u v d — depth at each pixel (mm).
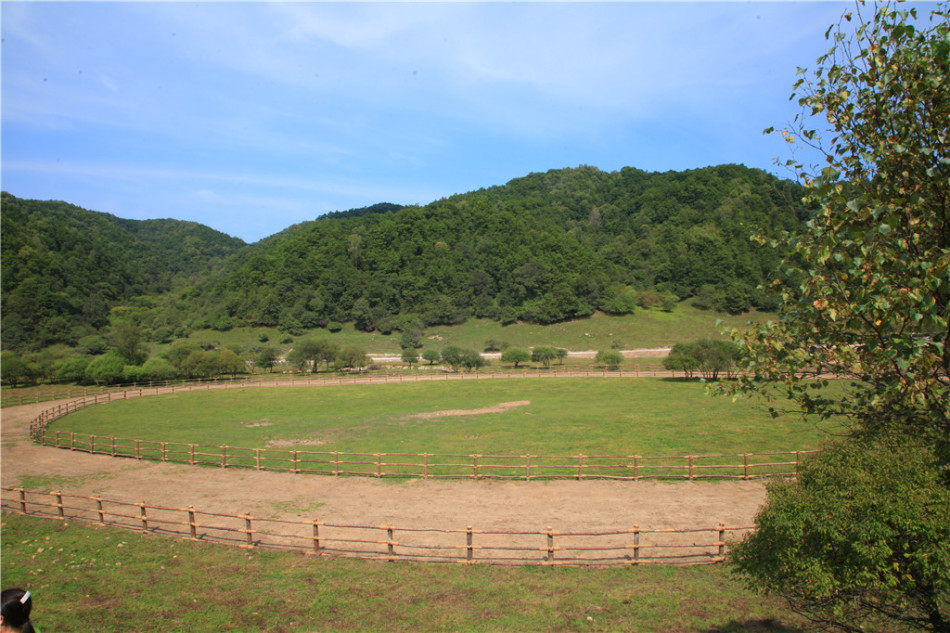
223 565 14602
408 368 83562
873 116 7281
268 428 36438
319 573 13977
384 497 20688
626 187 194000
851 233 6977
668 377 64312
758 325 7734
